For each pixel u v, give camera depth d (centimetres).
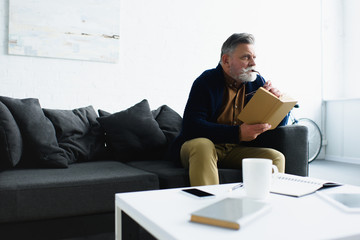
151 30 320
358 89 445
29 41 267
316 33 449
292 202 85
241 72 176
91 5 287
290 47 427
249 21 387
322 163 424
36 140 174
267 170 89
